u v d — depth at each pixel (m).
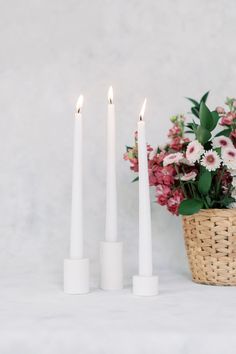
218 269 1.21
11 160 1.40
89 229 1.40
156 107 1.42
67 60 1.42
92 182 1.41
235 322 0.89
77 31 1.42
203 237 1.21
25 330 0.84
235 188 1.21
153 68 1.42
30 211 1.40
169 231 1.41
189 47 1.43
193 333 0.82
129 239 1.41
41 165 1.40
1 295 1.11
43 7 1.42
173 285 1.22
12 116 1.41
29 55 1.42
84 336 0.83
